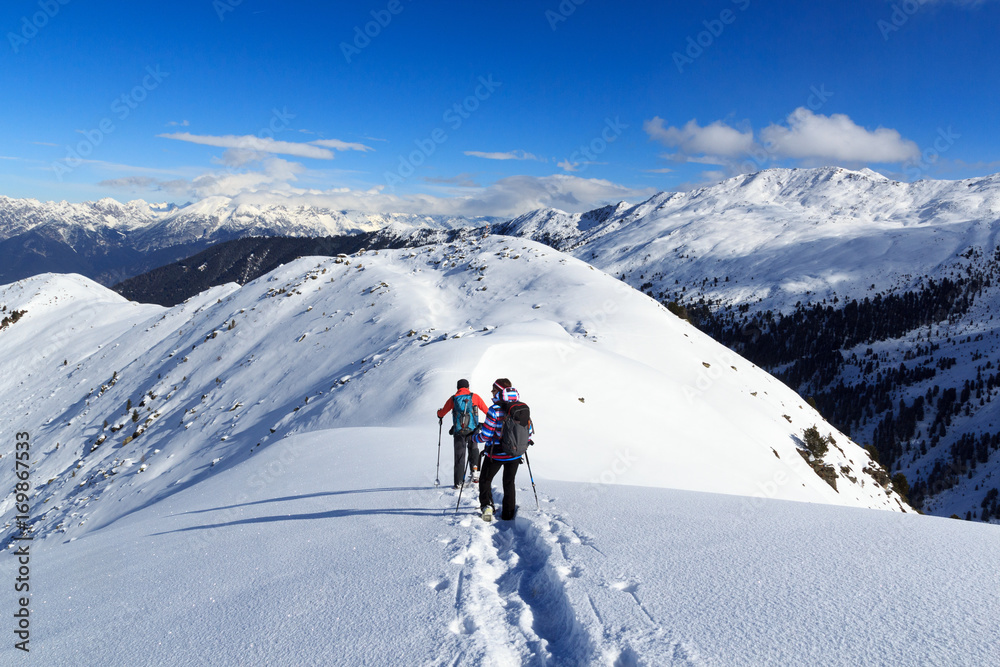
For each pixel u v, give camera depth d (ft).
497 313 145.07
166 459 116.06
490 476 23.40
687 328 158.30
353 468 37.60
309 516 26.73
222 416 127.44
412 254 217.56
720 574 15.20
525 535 20.83
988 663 9.93
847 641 11.25
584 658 11.79
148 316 313.32
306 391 119.44
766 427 116.88
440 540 20.70
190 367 168.04
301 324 166.50
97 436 152.76
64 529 101.55
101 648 15.19
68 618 18.20
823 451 122.11
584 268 179.73
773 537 17.98
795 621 12.19
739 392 128.36
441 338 120.47
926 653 10.53
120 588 20.49
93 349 255.50
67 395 200.13
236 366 155.22
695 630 12.20
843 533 18.17
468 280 176.45
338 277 198.39
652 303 158.30
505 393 24.16
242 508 31.24
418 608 14.89
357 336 144.25
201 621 16.01
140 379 179.01
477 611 14.37
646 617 12.97
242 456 93.40
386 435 50.11
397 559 19.04
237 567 20.62
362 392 89.61
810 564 15.46
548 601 15.11
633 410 82.79
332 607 15.58
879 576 14.29
